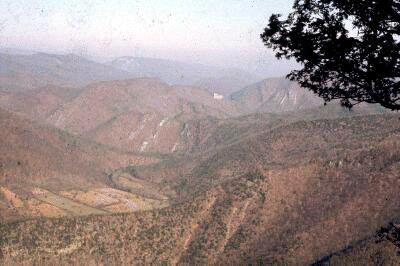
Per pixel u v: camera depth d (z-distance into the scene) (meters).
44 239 140.38
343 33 18.16
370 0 17.44
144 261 145.75
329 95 19.69
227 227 151.88
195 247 150.25
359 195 131.00
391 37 17.73
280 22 19.31
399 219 114.50
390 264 94.50
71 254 139.00
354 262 102.06
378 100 18.70
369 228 118.25
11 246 134.00
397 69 17.83
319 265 111.06
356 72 18.58
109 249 145.75
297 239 129.50
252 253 137.12
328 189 143.12
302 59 19.20
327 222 128.75
